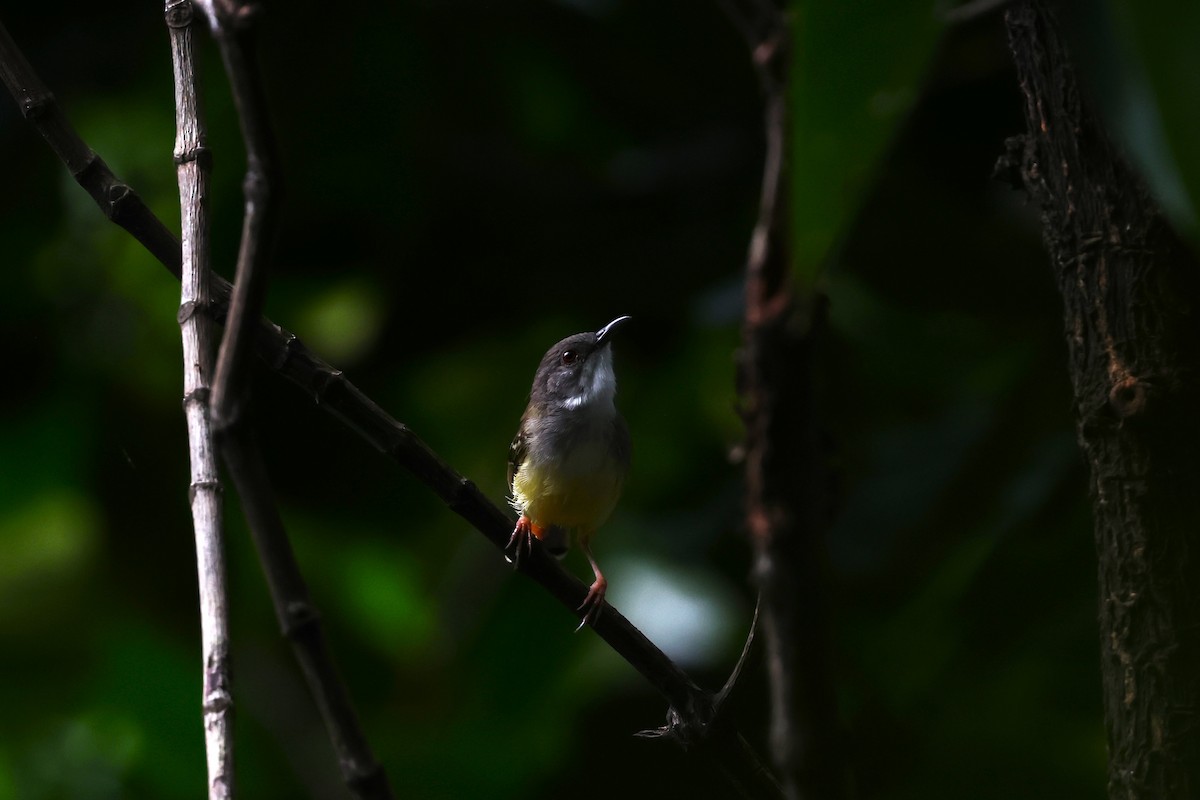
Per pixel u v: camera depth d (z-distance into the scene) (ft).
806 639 9.82
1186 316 15.34
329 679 10.96
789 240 9.39
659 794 35.27
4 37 17.37
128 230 17.52
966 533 31.68
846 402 35.12
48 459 37.32
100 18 38.70
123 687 36.99
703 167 40.55
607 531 37.19
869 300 35.83
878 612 33.01
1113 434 15.56
